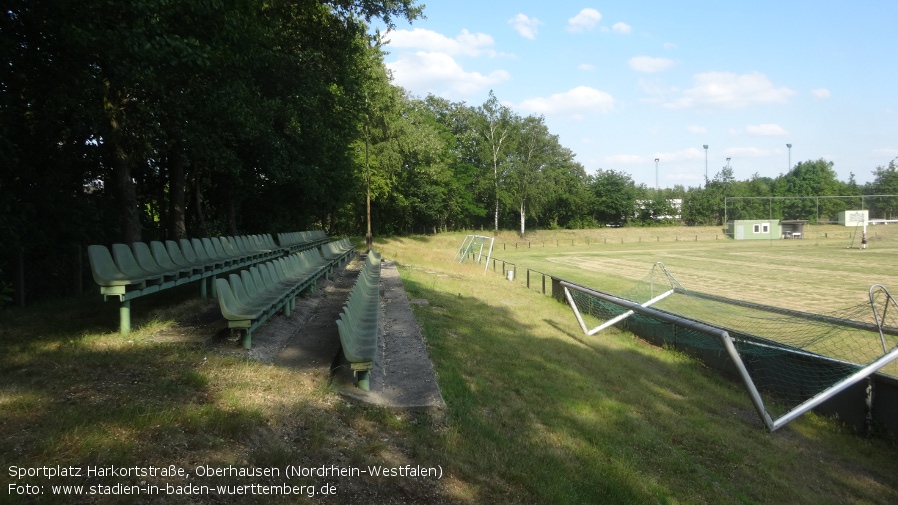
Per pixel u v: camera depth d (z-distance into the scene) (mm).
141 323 7211
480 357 8938
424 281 18719
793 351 10070
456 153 68938
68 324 7160
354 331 6832
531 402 7227
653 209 92375
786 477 6703
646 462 6242
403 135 41531
